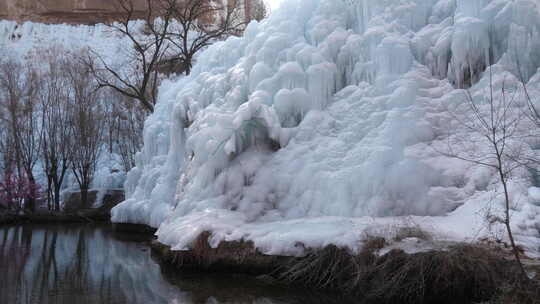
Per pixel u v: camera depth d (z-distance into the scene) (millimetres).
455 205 8992
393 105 10133
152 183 16875
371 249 7672
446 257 6879
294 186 10438
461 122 9484
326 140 10656
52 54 42188
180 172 14203
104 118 32062
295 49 11812
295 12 12625
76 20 51094
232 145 10945
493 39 10297
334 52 11656
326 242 8242
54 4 50875
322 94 11250
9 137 28797
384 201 9359
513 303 6051
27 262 11898
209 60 15625
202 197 11195
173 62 31219
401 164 9453
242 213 10516
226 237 9602
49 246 14781
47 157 28391
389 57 10602
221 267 9477
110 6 50094
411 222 8469
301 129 11008
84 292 8625
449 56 10656
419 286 6980
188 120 14242
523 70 9711
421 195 9266
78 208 27844
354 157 9969
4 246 14852
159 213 15195
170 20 38312
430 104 10172
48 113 29359
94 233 18531
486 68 10047
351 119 10633
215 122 11461
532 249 7051
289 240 8609
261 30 13898
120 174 30578
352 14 12148
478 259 6750
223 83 13258
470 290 6840
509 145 8703
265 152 11367
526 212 7676
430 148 9688
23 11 50906
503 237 7383
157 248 11352
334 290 7965
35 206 27906
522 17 9828
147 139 18000
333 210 9758
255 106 10773
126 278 9781
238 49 14453
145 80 27484
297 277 8305
